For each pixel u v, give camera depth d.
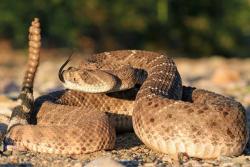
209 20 54.44
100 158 13.23
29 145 14.61
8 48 53.97
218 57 54.53
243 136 14.17
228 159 13.70
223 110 14.00
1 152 14.48
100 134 14.57
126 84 16.36
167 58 17.69
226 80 32.06
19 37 50.56
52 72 40.34
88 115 15.32
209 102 15.11
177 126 13.95
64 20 51.16
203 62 49.03
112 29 53.94
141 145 15.62
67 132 14.46
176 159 13.88
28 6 50.44
